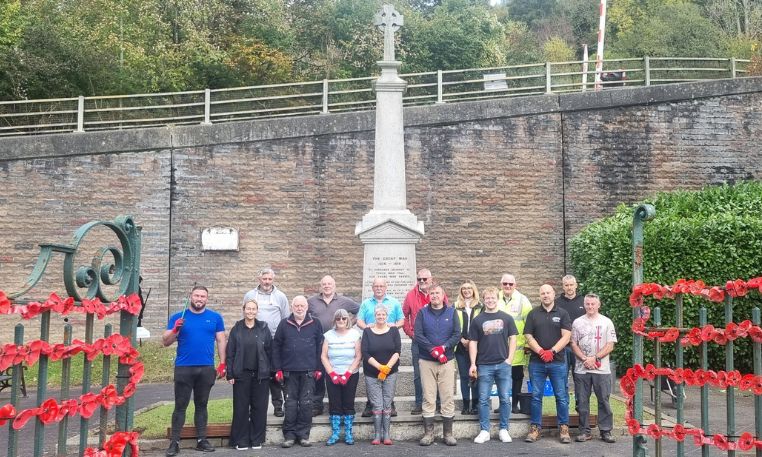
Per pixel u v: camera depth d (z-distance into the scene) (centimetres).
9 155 1789
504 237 1989
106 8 2627
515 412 1038
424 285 1044
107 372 560
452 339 952
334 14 3441
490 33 3762
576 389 975
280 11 3175
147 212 1861
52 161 1822
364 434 988
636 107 2061
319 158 1930
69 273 510
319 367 973
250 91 2698
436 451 913
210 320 911
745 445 581
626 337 1476
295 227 1914
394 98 1206
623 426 1004
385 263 1154
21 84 2248
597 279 1581
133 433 570
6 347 458
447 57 3500
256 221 1902
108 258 1841
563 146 2028
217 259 1881
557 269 2003
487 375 959
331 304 1068
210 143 1889
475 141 1994
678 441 610
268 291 1074
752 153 2092
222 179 1895
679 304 619
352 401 959
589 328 964
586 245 1736
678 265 1438
